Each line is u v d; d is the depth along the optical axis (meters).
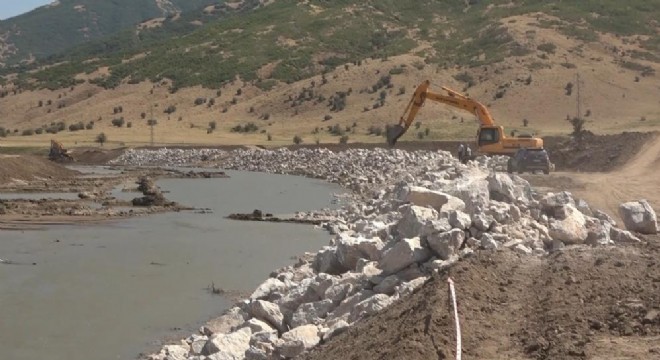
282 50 148.38
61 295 21.25
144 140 105.88
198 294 21.05
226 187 56.34
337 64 141.62
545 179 37.66
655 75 109.62
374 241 17.84
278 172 72.62
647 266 12.75
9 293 21.50
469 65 118.50
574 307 11.18
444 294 11.60
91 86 147.62
